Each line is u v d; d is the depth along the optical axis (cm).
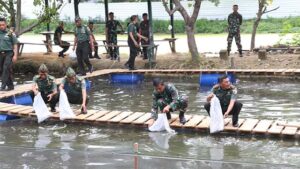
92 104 1290
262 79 1559
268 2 1970
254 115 1104
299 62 1673
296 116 1079
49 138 942
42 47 2648
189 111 1165
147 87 1539
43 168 730
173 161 750
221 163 738
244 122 973
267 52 1884
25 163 750
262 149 840
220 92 944
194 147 860
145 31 1841
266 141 888
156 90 970
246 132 914
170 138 920
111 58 1898
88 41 1591
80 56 1591
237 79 1585
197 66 1753
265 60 1730
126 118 1030
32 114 1076
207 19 3678
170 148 855
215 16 3688
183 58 1841
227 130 926
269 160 778
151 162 745
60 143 903
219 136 927
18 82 1683
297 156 797
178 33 3469
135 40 1688
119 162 748
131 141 905
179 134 947
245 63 1723
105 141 910
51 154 790
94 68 1836
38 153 796
